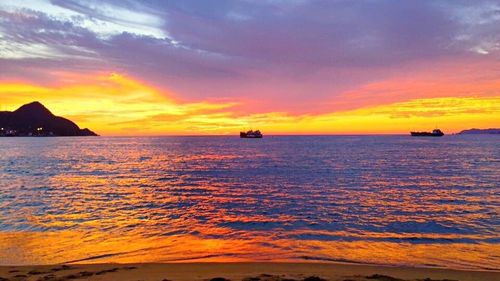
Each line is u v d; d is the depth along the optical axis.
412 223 18.14
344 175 41.56
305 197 26.95
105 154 89.00
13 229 16.89
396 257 12.49
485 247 13.77
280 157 72.75
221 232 16.33
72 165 58.59
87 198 26.95
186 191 30.83
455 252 13.11
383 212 21.08
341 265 11.49
